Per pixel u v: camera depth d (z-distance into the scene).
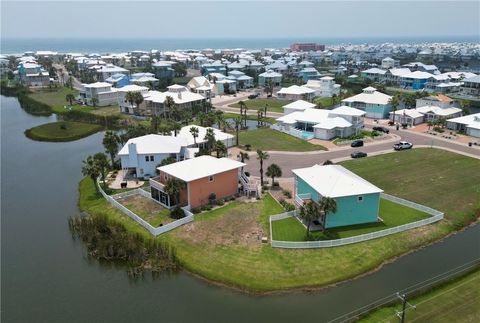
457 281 44.34
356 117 107.81
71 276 47.59
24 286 45.72
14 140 110.62
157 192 63.88
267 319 39.66
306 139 103.00
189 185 60.09
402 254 50.34
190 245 51.97
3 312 41.25
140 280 46.56
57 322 39.84
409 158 85.81
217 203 63.09
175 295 43.75
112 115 134.62
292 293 43.53
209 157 69.06
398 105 130.88
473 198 65.19
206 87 167.25
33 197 70.94
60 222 61.41
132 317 40.38
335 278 45.56
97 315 40.78
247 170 78.31
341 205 54.66
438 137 104.19
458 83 187.38
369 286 44.34
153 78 198.12
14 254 52.44
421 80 191.25
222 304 42.16
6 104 169.25
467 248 51.84
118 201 65.31
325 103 155.75
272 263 47.91
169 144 78.56
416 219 57.78
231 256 49.41
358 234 53.38
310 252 49.75
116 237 53.25
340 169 63.84
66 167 87.38
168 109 130.50
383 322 38.06
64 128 119.12
